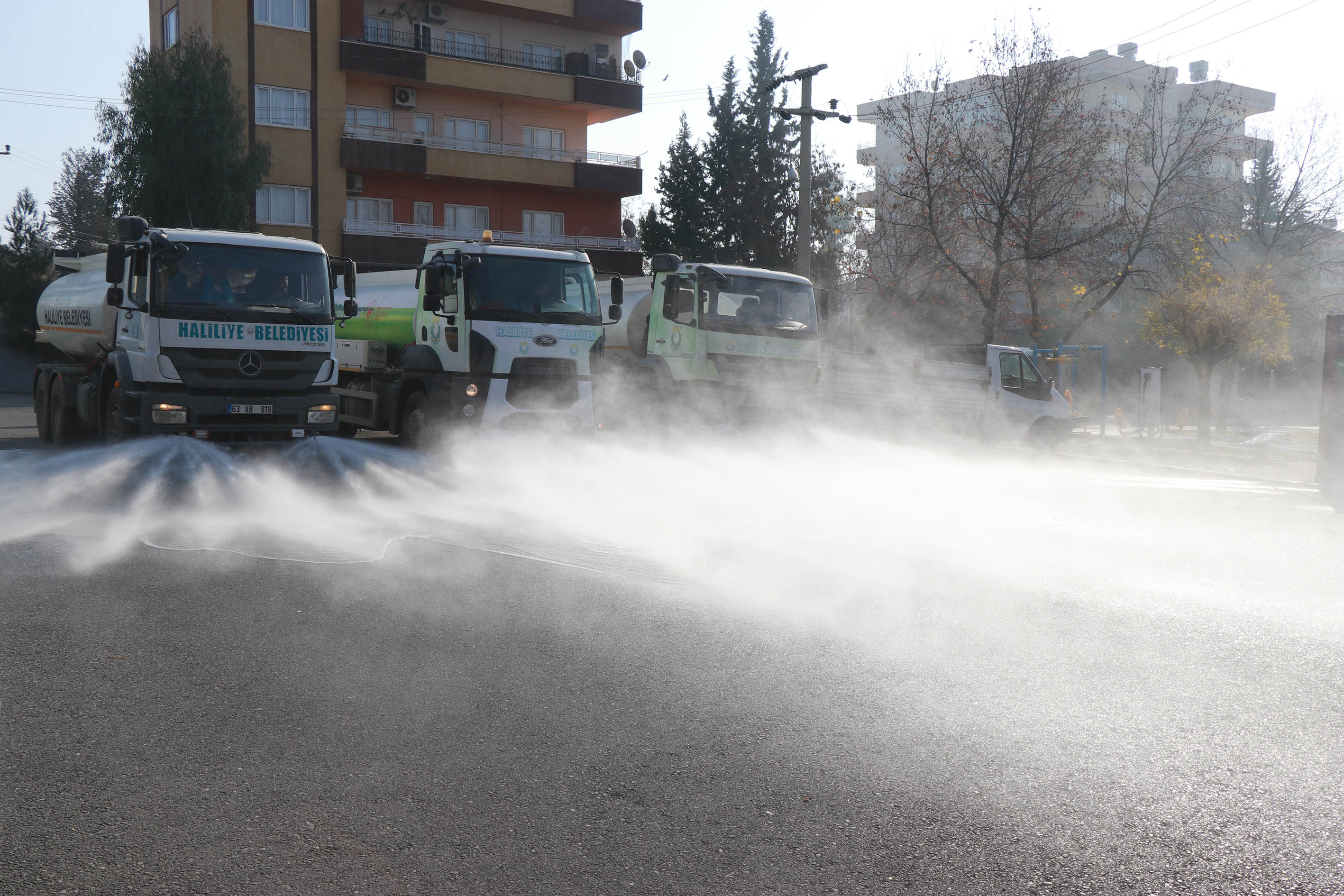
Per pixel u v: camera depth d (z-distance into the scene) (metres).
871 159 31.47
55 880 3.15
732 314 16.16
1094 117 29.03
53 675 5.07
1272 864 3.37
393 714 4.61
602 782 3.93
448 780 3.93
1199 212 33.81
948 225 29.39
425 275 13.71
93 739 4.28
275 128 34.31
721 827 3.58
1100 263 29.52
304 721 4.51
